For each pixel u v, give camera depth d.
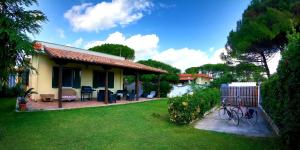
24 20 8.84
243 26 22.53
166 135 7.54
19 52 8.70
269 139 7.03
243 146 6.30
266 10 20.72
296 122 5.03
